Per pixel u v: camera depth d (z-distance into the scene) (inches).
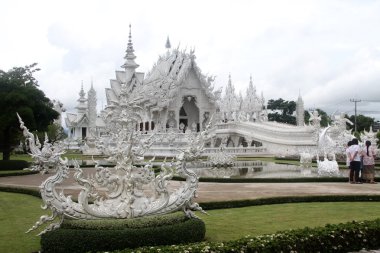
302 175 1198.9
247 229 514.3
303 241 388.8
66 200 416.5
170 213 454.6
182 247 351.6
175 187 893.2
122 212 427.8
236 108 3563.0
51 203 407.5
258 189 890.1
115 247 385.7
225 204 684.7
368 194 763.4
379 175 1197.7
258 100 3511.3
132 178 439.5
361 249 424.2
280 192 832.9
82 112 4094.5
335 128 2146.9
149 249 348.5
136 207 435.5
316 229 416.2
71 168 1397.6
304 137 2498.8
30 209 682.8
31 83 1673.2
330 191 846.5
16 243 455.5
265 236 388.2
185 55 3016.7
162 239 403.2
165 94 2822.3
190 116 3270.2
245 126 2883.9
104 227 406.0
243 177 1100.5
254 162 1796.3
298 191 850.8
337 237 410.9
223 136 2898.6
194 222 437.7
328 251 404.8
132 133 450.9
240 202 697.6
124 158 444.1
